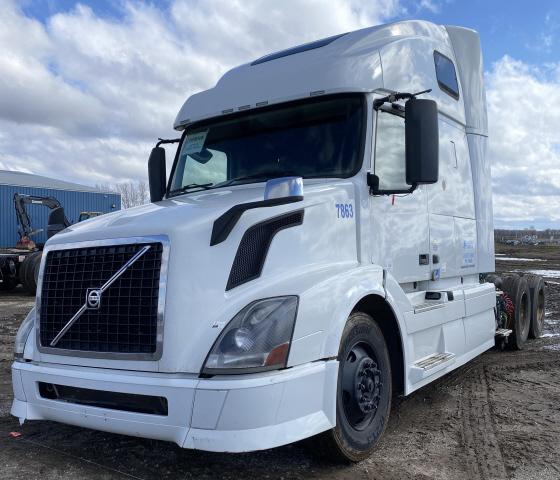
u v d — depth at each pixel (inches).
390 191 169.8
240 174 186.9
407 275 192.2
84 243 143.6
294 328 130.3
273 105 187.6
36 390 146.5
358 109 174.6
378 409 160.4
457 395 222.2
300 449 161.2
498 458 157.9
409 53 201.5
